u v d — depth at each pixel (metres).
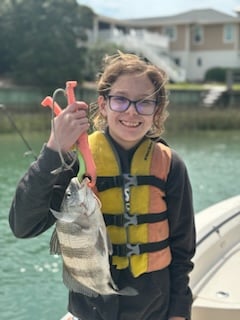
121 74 1.92
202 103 30.50
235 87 34.31
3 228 7.50
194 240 2.13
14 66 31.36
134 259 1.95
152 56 38.88
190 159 15.82
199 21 43.75
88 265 1.73
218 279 3.16
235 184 11.66
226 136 22.91
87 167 1.79
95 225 1.70
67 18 32.47
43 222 1.85
